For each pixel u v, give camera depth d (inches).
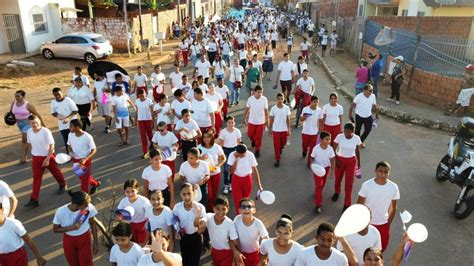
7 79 698.2
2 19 846.5
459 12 927.0
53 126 466.0
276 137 351.6
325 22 1457.9
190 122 312.2
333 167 285.0
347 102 585.0
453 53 561.3
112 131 450.9
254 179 337.1
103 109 435.8
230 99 551.2
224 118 469.1
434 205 298.7
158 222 195.3
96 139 426.0
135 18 1015.6
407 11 1059.9
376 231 169.6
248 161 254.5
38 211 284.2
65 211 193.3
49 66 808.9
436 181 338.0
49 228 264.2
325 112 355.6
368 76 521.7
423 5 983.0
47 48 853.2
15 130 457.4
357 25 954.1
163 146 299.1
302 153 389.7
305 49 896.9
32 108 351.9
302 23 1606.8
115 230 162.2
